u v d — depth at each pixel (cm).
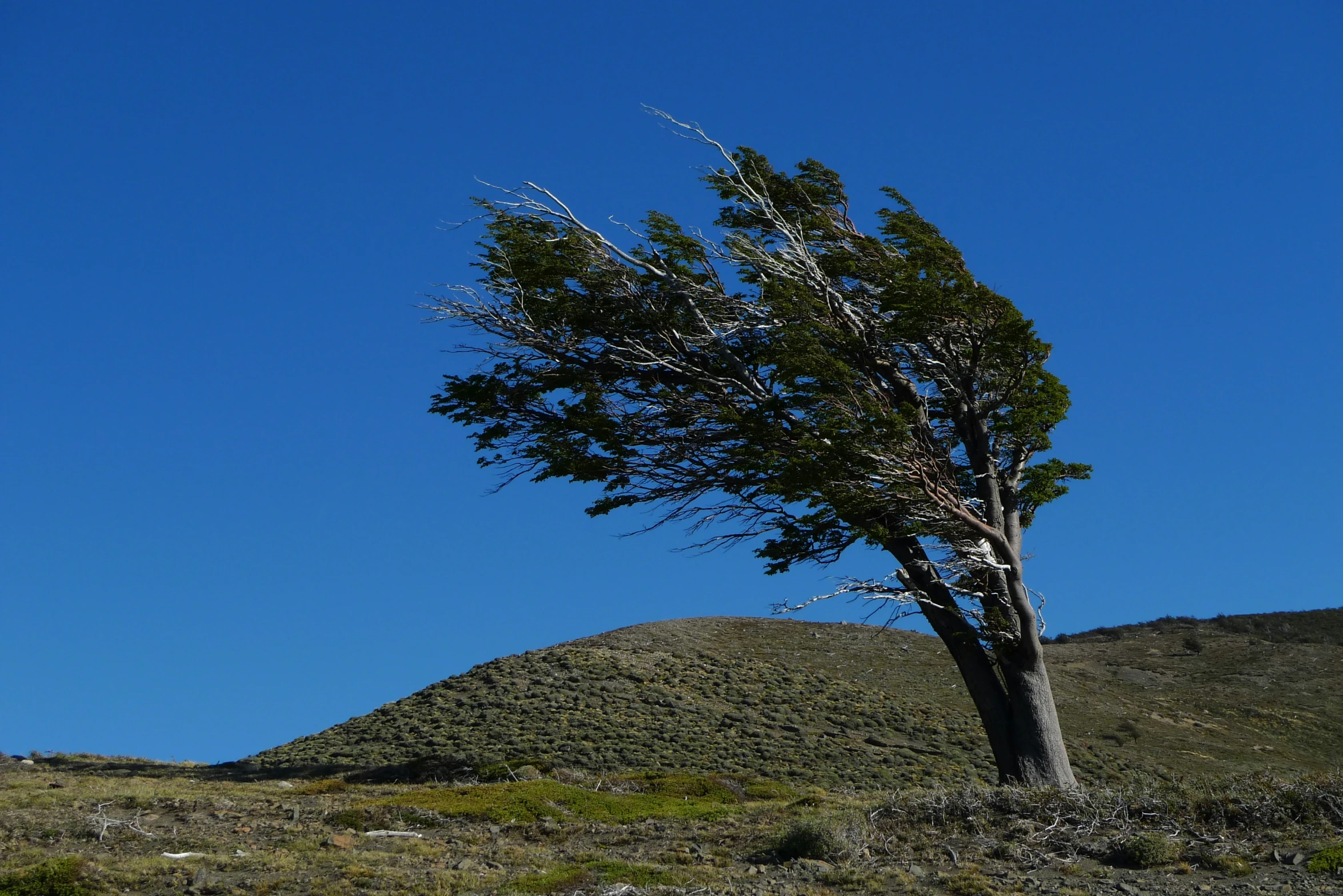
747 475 2023
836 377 1870
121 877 1113
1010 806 1341
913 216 2112
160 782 1898
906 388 2127
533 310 2091
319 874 1167
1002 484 2039
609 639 5559
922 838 1263
